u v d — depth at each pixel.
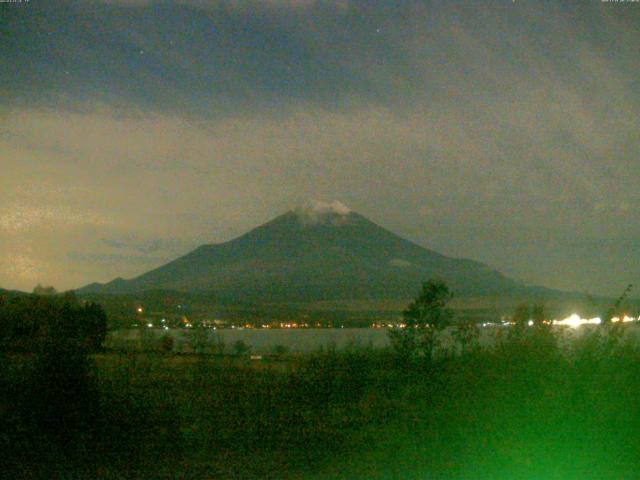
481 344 12.84
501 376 10.27
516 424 9.54
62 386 13.16
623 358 10.16
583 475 9.02
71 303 38.25
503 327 12.52
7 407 13.04
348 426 13.70
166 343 37.03
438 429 10.68
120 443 12.70
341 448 11.98
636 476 8.84
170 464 11.33
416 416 11.66
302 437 13.08
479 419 10.08
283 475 10.55
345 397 16.86
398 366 17.98
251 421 14.55
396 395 15.33
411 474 9.93
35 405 12.87
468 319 18.69
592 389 9.45
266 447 12.43
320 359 18.98
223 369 23.25
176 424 14.39
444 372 13.44
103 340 37.03
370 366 18.92
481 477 9.50
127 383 19.92
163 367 24.98
